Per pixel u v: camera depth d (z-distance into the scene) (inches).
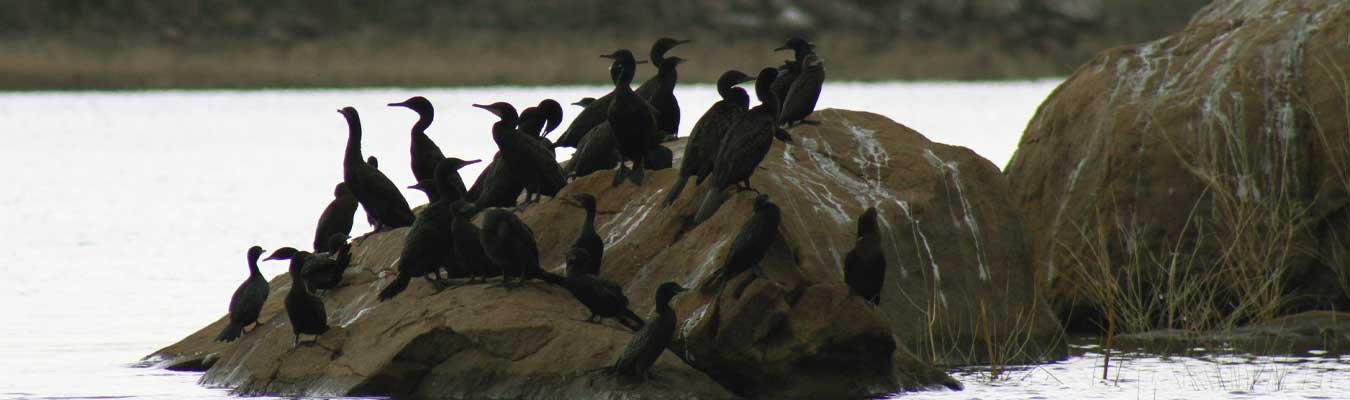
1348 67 698.8
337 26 3289.9
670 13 3476.9
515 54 3225.9
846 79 3250.5
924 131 1996.8
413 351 520.4
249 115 2383.1
